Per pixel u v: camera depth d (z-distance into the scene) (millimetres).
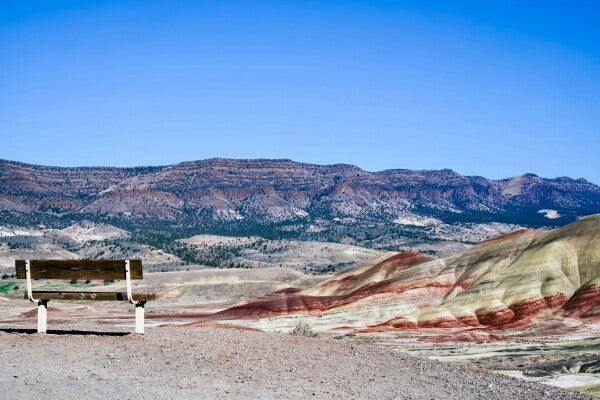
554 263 99500
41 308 19453
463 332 84500
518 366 52375
